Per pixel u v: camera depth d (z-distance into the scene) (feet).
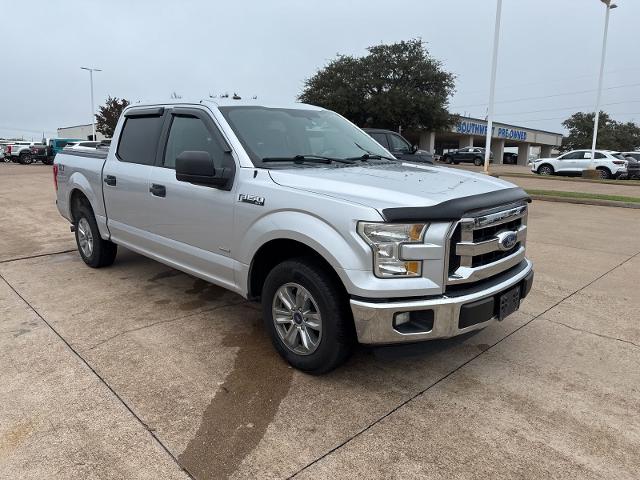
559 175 89.30
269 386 10.94
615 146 282.56
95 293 16.90
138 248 16.38
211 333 13.67
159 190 14.60
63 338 13.26
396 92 119.96
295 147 13.53
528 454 8.78
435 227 9.67
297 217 10.69
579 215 36.35
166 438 9.14
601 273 19.86
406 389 10.89
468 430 9.45
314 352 11.02
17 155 125.29
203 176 12.25
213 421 9.65
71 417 9.73
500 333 13.89
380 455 8.73
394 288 9.58
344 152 14.43
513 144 257.96
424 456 8.71
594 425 9.64
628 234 28.53
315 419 9.76
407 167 13.46
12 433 9.25
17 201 41.55
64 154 20.99
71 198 20.06
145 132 16.06
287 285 11.36
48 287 17.53
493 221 10.48
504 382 11.23
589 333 13.96
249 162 12.20
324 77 126.82
